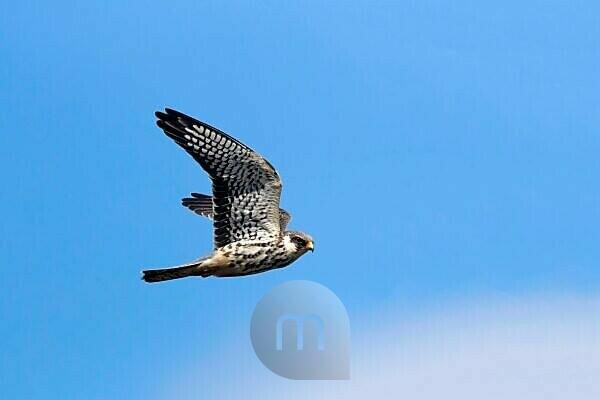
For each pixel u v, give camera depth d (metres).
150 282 16.39
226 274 16.53
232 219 16.41
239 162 16.03
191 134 15.94
